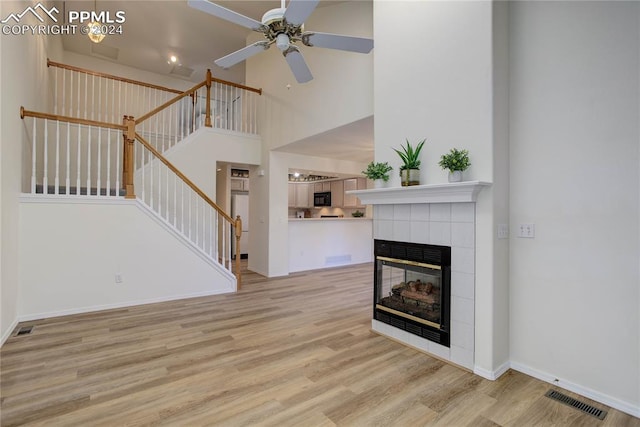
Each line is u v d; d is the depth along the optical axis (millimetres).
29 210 3531
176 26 5727
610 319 2092
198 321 3590
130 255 4121
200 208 5480
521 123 2502
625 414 2004
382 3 3277
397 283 3188
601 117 2121
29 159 3959
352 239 7594
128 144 4109
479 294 2471
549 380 2357
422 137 2869
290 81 5418
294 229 6660
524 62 2492
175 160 5363
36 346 2896
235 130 5969
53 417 1920
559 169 2307
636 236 1991
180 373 2447
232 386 2275
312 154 6379
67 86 6242
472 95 2496
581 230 2209
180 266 4480
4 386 2246
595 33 2148
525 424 1905
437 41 2762
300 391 2223
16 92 3311
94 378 2365
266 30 2457
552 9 2348
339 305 4238
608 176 2094
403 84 3049
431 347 2799
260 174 6262
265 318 3711
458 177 2484
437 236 2754
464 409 2039
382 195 3102
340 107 4434
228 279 4879
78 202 3795
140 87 6953
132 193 4137
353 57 4250
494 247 2410
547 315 2373
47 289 3633
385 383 2338
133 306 4113
